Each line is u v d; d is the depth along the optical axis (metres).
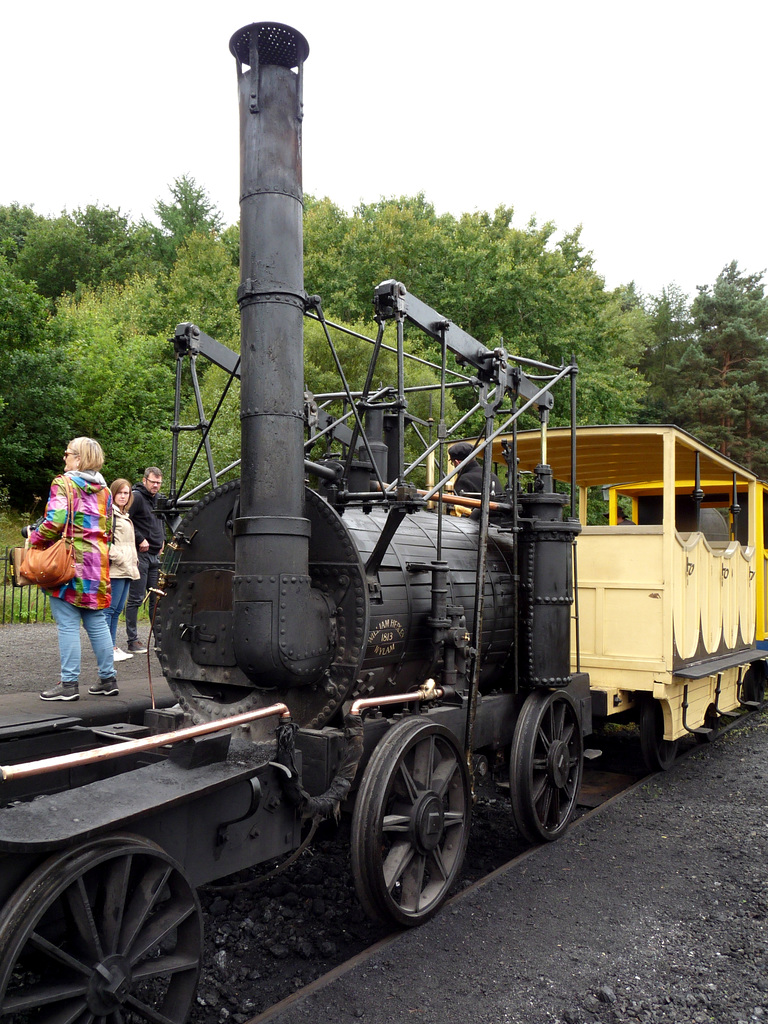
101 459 4.71
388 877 3.41
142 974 2.47
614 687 5.87
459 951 3.32
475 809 5.43
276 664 3.25
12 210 36.19
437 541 4.27
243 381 3.35
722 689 7.27
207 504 3.98
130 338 21.75
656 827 4.95
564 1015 2.88
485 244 22.92
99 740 3.56
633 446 6.64
